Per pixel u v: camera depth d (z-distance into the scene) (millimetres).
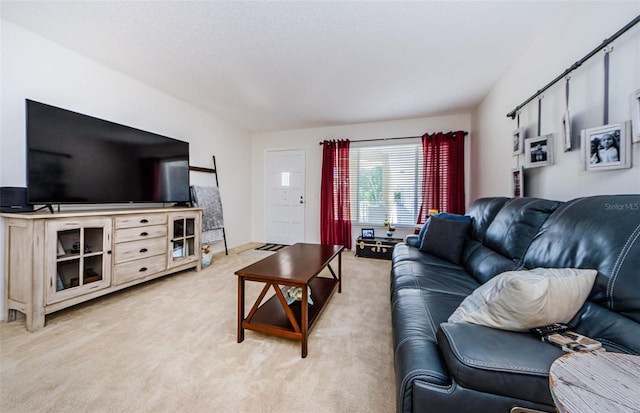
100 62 2408
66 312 1944
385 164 4160
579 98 1477
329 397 1141
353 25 1835
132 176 2533
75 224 1906
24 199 1828
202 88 2957
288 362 1382
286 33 1935
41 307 1707
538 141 1827
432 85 2809
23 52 1951
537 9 1656
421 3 1621
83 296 1958
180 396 1141
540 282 768
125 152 2469
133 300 2176
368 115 3855
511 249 1407
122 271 2238
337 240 4270
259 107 3553
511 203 1649
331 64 2383
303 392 1168
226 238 4230
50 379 1234
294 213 4715
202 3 1641
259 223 4934
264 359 1405
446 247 2129
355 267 3275
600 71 1323
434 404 731
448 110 3611
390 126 4102
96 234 2090
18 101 1941
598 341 720
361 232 4191
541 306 755
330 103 3365
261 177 4902
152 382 1224
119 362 1366
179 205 3283
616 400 460
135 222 2350
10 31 1885
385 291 2434
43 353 1437
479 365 690
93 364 1348
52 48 2105
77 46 2152
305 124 4344
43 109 1882
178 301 2160
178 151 3057
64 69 2186
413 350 876
